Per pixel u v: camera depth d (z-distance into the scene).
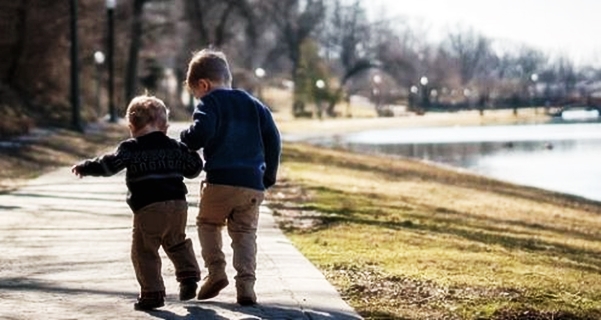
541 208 26.86
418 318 8.20
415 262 11.17
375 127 99.50
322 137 75.62
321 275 10.03
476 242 14.18
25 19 47.34
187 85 8.30
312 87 113.75
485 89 159.38
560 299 9.13
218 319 7.84
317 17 119.88
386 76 150.62
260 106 8.30
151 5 73.00
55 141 35.31
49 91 53.53
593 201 31.56
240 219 8.22
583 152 59.25
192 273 8.16
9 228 14.02
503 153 58.59
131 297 8.82
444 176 37.97
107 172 7.83
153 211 7.90
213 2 75.94
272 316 7.96
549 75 189.62
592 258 14.45
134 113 8.01
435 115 132.38
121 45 69.25
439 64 169.62
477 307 8.63
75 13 43.91
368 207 18.94
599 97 142.62
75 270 10.39
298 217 16.03
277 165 8.34
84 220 15.03
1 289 9.28
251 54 102.38
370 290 9.30
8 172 24.38
